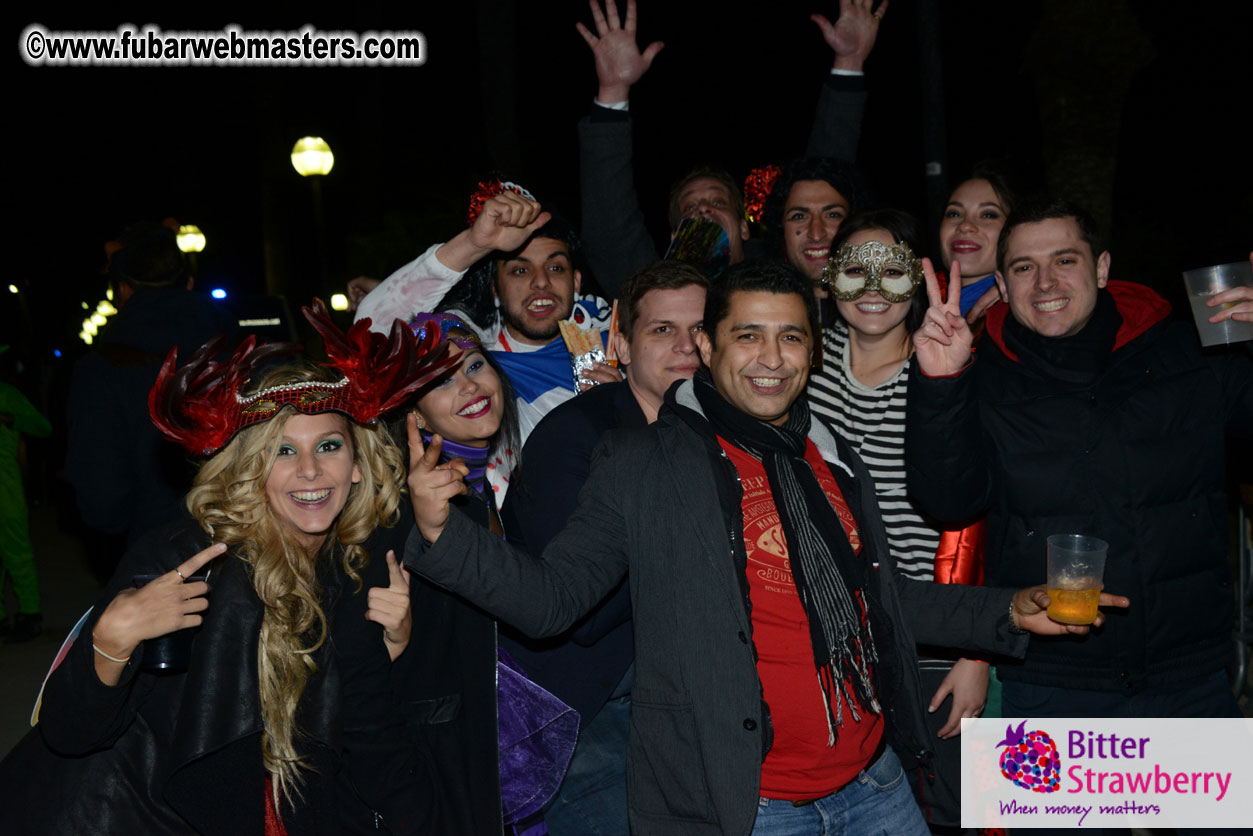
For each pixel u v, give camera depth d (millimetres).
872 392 3623
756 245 5309
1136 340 3256
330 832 2617
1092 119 9016
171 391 2502
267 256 18469
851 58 5156
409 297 3496
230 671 2443
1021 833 3465
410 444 2523
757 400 2789
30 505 13859
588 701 3115
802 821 2730
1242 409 3242
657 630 2670
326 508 2578
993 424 3316
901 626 2859
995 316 3482
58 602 8633
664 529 2680
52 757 2430
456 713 2850
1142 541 3201
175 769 2361
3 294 15320
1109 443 3211
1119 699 3254
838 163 4500
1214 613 3270
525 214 3400
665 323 3352
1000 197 4422
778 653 2703
